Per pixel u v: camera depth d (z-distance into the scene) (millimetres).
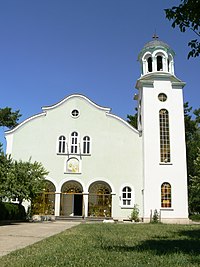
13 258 8297
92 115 35812
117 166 34500
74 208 35281
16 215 28750
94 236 14547
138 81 36312
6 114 50312
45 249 9977
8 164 26859
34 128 35219
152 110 34781
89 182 34094
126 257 8367
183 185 32719
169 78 35688
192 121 53562
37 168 30125
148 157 33406
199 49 8258
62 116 35688
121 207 33438
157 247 10586
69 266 7211
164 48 37000
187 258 8305
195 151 49719
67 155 34688
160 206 32188
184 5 7949
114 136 35250
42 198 33594
